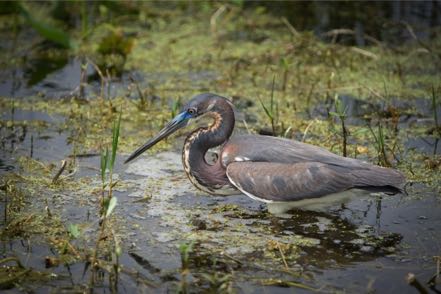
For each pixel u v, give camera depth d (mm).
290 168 10703
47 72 17391
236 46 19141
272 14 21594
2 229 10359
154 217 10930
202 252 9906
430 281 9078
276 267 9539
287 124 14461
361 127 14336
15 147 13297
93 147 13391
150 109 15227
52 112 15008
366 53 17562
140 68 17734
